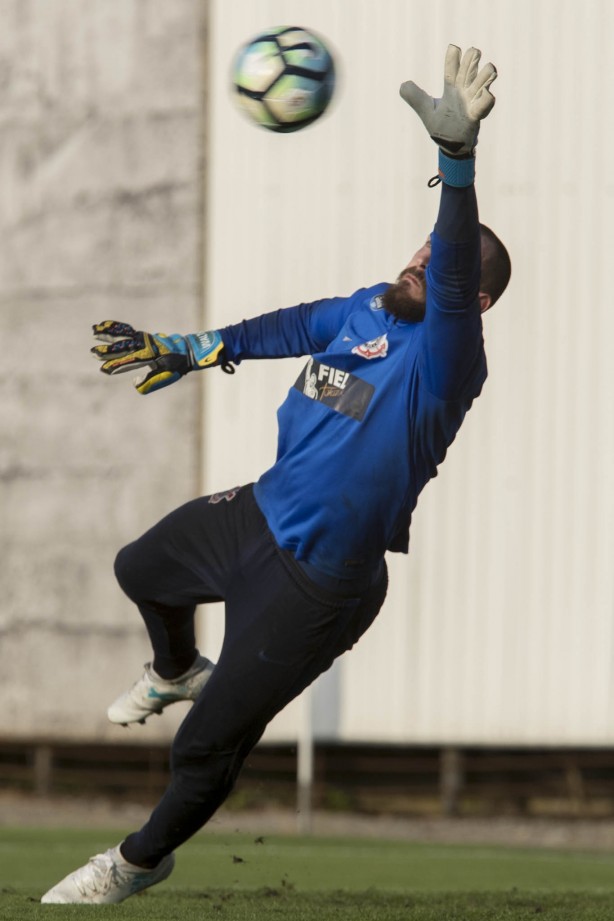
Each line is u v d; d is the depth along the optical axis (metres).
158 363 15.69
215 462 49.41
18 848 33.84
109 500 50.62
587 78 46.84
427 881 28.09
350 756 51.16
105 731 50.25
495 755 49.41
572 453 46.53
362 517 14.73
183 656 17.20
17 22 52.25
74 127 51.53
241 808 49.72
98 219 51.16
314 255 48.72
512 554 46.69
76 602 50.84
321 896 21.05
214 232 49.81
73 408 51.16
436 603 47.06
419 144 47.94
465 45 47.62
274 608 15.02
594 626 46.16
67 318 51.38
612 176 46.69
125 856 16.58
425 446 14.67
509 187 47.09
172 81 50.53
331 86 15.98
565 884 27.73
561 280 46.78
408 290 14.77
